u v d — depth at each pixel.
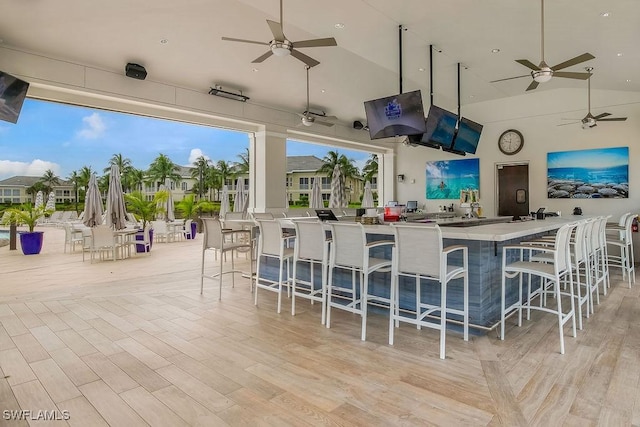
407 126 5.47
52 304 4.14
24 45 4.91
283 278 4.87
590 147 7.90
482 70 6.79
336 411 1.99
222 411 1.99
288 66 6.55
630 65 5.73
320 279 4.43
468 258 3.20
